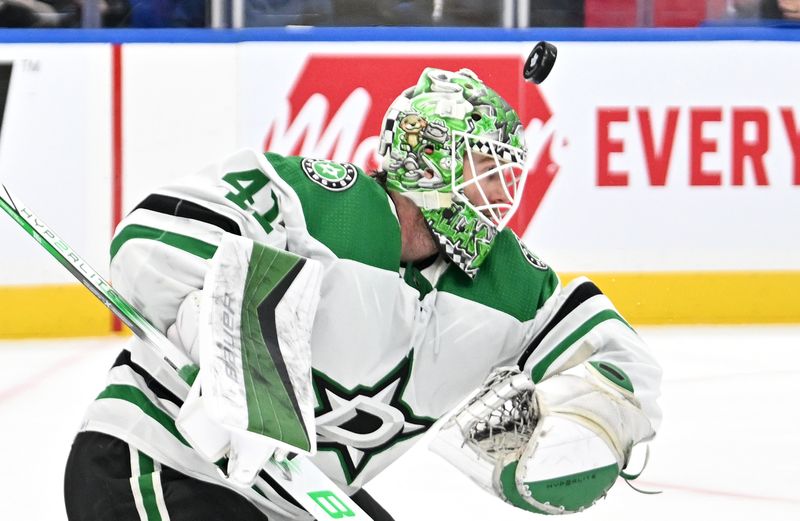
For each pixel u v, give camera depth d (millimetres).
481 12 15305
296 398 4605
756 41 15227
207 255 4945
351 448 5445
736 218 15312
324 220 5223
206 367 4332
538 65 5945
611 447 5332
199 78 14805
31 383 12305
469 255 5418
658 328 15055
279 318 4781
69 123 14672
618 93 15094
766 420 11109
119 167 14758
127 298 5000
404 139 5418
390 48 14969
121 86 14695
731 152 15281
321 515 4707
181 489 5008
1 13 14789
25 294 14492
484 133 5422
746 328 15086
